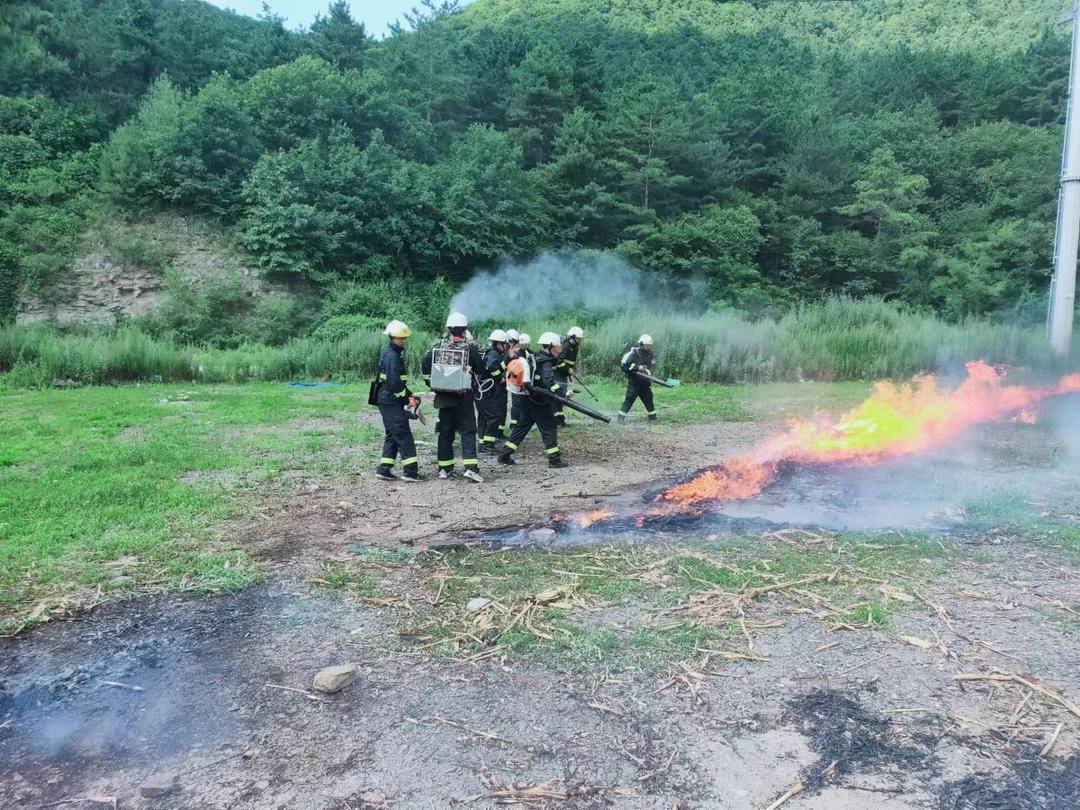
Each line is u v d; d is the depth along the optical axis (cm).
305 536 545
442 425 732
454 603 420
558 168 3384
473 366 727
